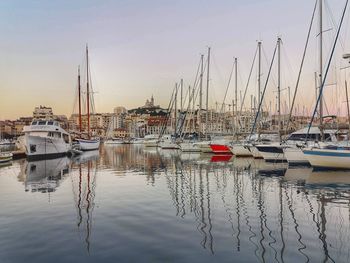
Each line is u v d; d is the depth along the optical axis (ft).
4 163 147.23
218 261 31.40
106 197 63.67
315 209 52.19
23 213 50.96
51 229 42.32
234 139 202.59
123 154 216.33
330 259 31.63
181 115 295.48
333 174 94.43
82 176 98.37
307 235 39.09
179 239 37.86
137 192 69.05
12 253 34.01
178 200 60.29
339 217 47.21
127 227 42.86
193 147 220.84
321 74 112.06
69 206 55.83
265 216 48.03
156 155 200.03
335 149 104.42
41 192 69.92
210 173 102.68
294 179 86.02
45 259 32.35
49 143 185.98
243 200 59.82
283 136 165.58
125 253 33.68
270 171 105.50
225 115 263.08
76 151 213.87
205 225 43.52
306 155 105.60
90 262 31.48
